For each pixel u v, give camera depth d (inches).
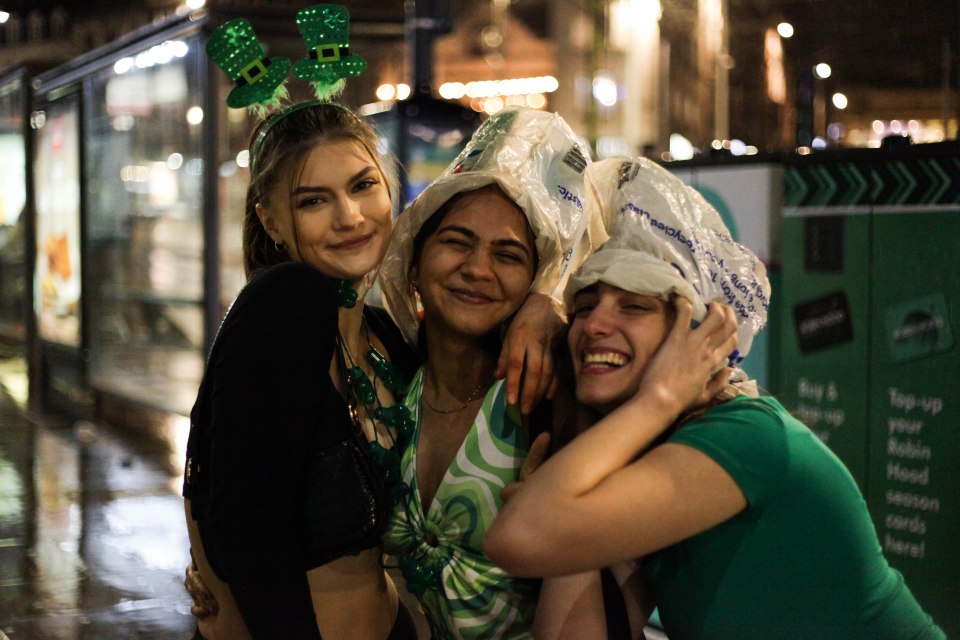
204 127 279.6
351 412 77.9
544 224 78.4
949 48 329.7
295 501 73.9
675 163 157.4
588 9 517.7
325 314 71.9
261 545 70.5
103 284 338.3
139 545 218.1
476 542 77.4
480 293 78.9
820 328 143.2
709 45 354.6
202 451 75.4
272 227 79.4
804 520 66.3
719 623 67.7
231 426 70.2
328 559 75.5
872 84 388.8
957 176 130.2
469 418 80.8
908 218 134.8
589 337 71.6
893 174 135.8
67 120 351.6
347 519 74.9
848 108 412.2
